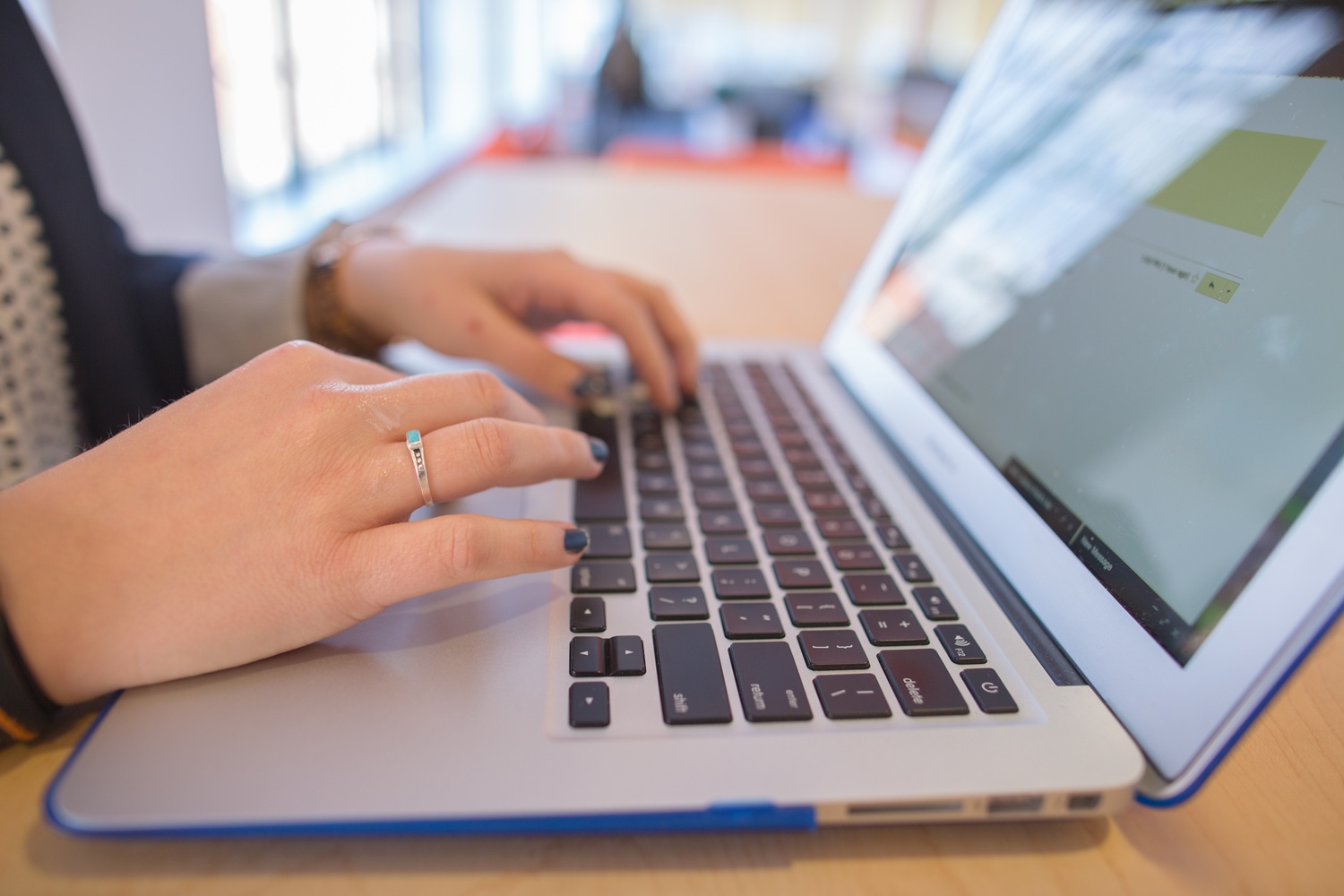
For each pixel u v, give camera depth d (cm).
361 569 29
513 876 24
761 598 34
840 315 65
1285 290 30
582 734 26
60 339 53
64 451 54
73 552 27
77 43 85
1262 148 34
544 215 106
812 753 26
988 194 53
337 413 31
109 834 22
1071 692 29
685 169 239
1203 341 32
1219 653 26
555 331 71
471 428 32
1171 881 25
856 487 44
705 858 25
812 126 362
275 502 29
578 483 43
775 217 114
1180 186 38
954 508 41
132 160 92
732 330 73
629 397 55
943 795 25
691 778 25
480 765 25
